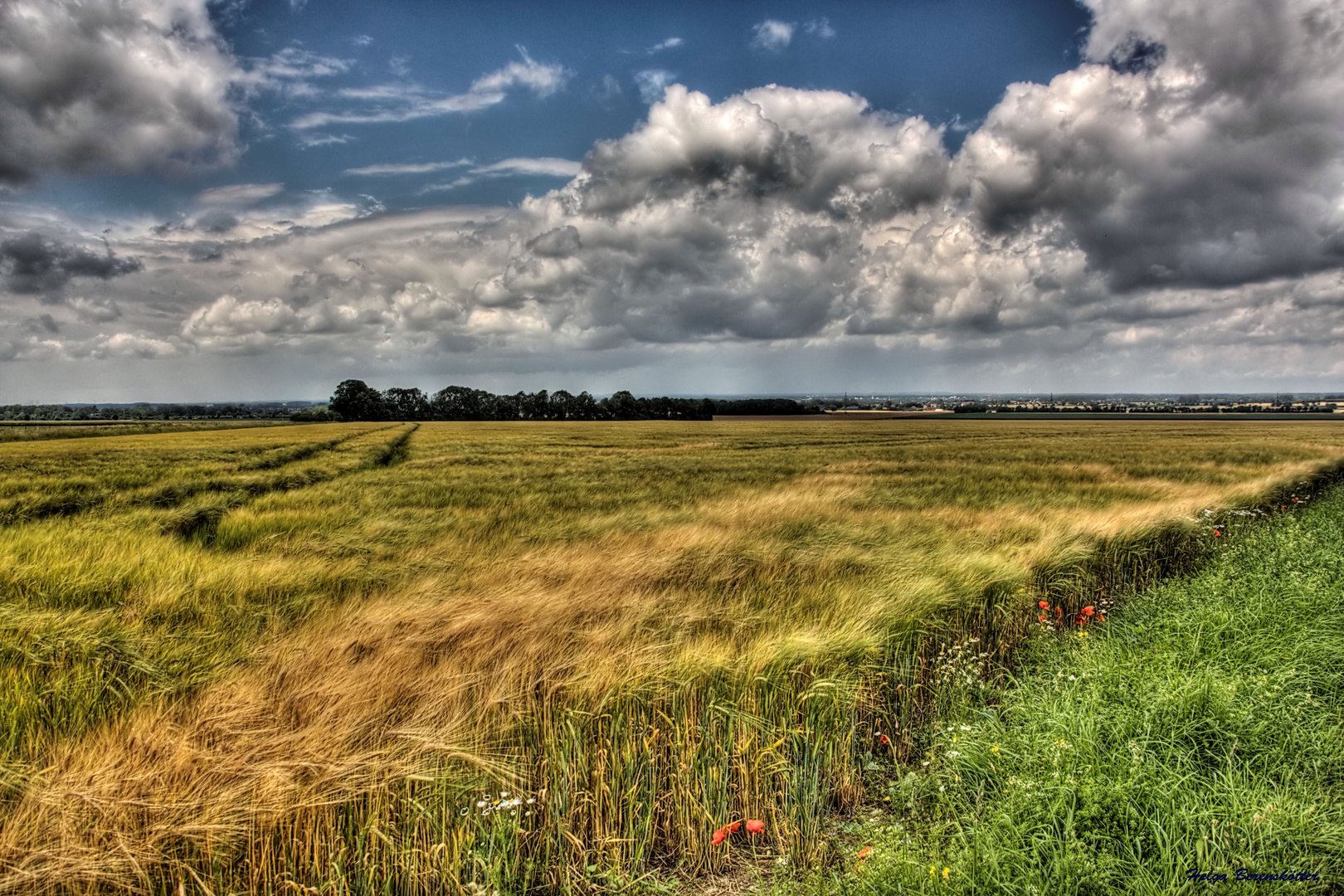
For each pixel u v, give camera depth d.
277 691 3.61
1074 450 35.31
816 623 5.00
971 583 5.97
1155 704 3.38
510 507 13.00
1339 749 3.17
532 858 3.04
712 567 6.59
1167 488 16.31
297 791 2.87
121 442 41.09
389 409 138.62
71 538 7.96
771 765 3.50
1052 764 2.98
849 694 3.97
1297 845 2.57
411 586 6.06
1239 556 7.30
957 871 2.56
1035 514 10.96
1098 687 3.67
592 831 3.28
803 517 10.40
